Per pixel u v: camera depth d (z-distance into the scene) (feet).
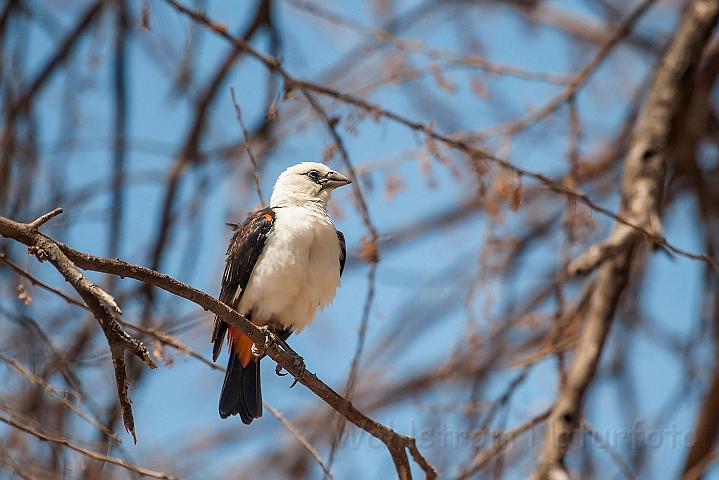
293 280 31.99
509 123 41.09
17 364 27.27
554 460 32.86
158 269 44.52
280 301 32.19
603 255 34.30
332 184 35.55
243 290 32.48
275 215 33.09
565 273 38.29
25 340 32.24
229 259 33.27
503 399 37.83
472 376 47.62
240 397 31.99
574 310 38.68
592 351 34.86
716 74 47.70
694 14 39.78
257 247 32.30
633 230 34.50
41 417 31.40
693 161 45.21
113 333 21.40
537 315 44.04
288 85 33.73
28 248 21.84
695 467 42.19
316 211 34.50
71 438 30.37
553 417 34.06
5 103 41.98
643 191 35.96
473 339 39.78
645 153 37.09
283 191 35.68
